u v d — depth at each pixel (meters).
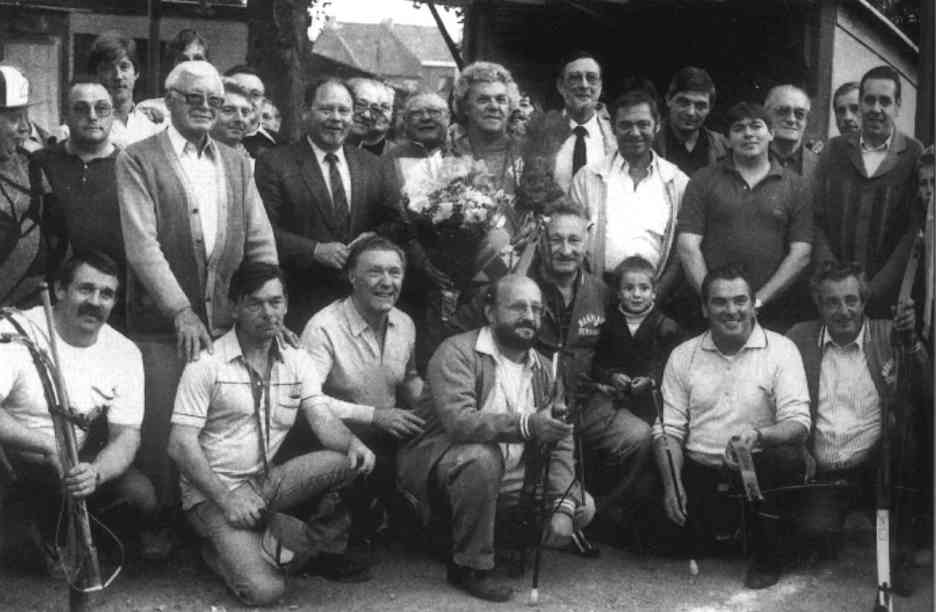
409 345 5.68
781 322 6.28
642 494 5.66
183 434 5.12
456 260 5.77
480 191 5.73
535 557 5.34
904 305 5.44
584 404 5.72
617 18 11.48
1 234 5.75
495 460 5.16
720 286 5.53
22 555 5.32
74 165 5.73
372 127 6.97
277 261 5.75
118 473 5.12
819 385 5.70
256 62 10.11
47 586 5.16
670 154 6.84
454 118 6.63
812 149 7.56
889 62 11.14
